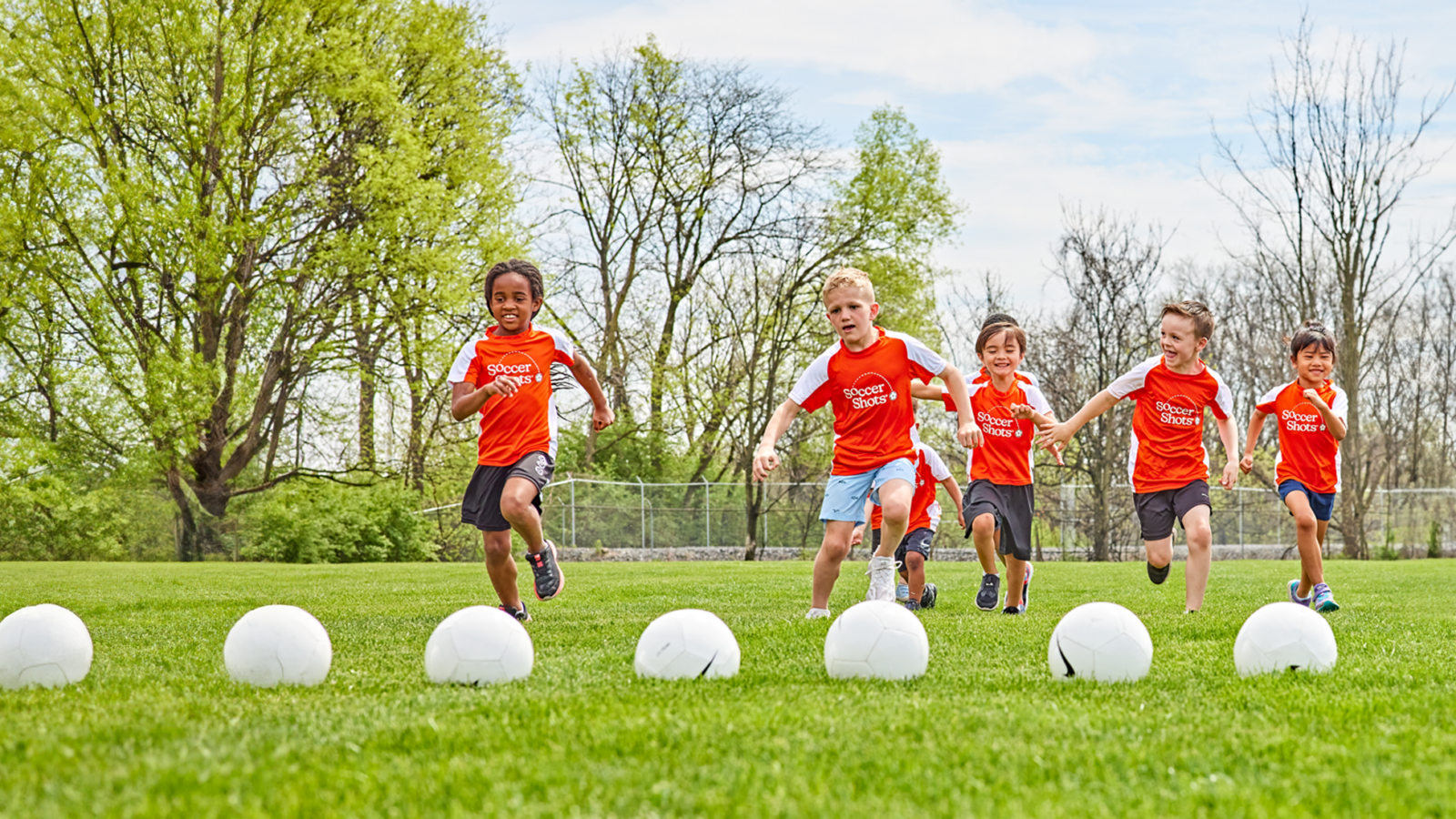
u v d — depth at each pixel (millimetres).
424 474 27766
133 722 2844
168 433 23312
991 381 7773
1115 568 16438
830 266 32438
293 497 25250
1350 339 29328
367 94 23641
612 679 3643
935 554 31312
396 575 13359
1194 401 7289
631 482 31750
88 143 23250
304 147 24141
